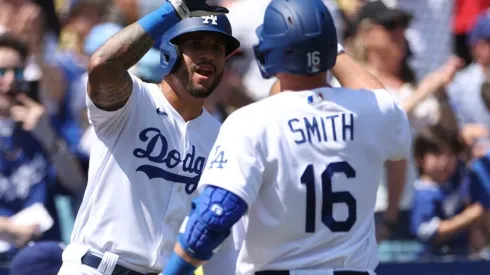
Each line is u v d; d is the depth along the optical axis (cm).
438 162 2183
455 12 2678
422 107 2258
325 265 1170
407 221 2175
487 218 2212
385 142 1209
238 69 2328
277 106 1169
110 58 1198
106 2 2334
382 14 2331
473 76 2419
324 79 1223
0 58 1977
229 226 1120
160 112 1311
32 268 1509
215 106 2158
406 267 2008
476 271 2052
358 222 1190
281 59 1193
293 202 1153
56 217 2003
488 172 2219
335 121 1177
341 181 1171
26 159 1978
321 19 1190
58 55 2205
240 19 2412
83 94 2131
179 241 1138
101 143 1295
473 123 2380
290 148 1155
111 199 1285
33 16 2223
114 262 1277
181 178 1312
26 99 2008
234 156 1132
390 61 2339
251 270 1191
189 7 1223
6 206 1948
